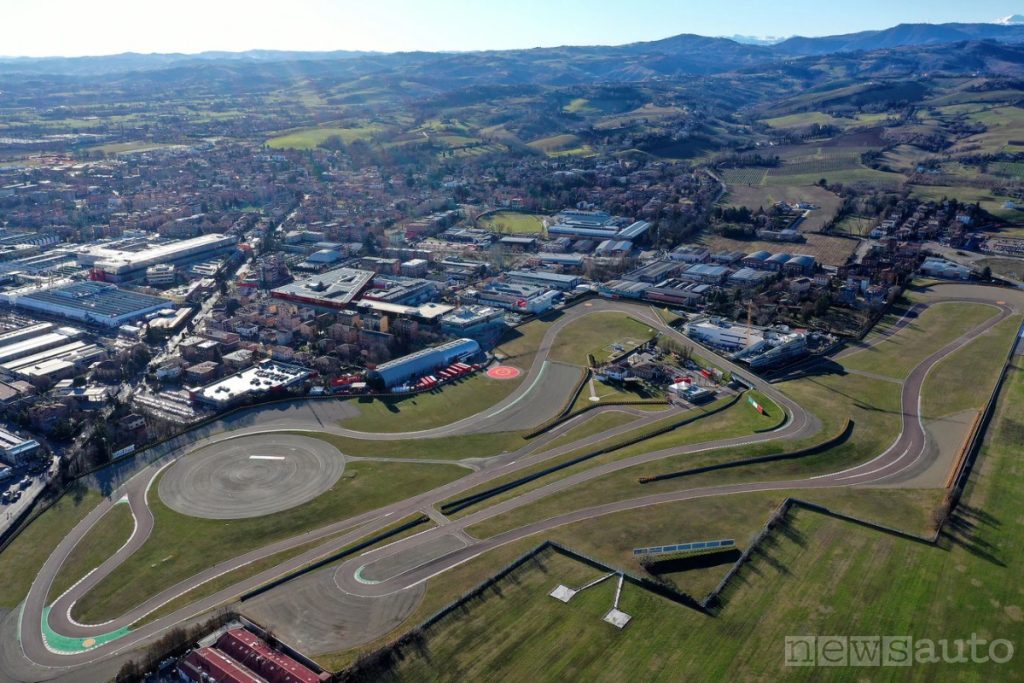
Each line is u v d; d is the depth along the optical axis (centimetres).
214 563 17350
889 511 19025
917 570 16562
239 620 15225
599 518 18712
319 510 19562
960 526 18312
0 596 16438
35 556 17875
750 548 17200
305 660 13862
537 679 13375
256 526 18850
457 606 15312
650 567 16488
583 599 15525
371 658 13638
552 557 17062
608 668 13625
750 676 13462
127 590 16488
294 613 15338
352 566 16962
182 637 14450
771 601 15500
